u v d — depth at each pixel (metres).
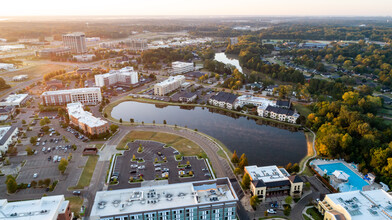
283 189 195.50
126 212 144.00
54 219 147.75
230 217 158.88
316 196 195.38
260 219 172.88
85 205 184.00
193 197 156.75
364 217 154.62
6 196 192.75
